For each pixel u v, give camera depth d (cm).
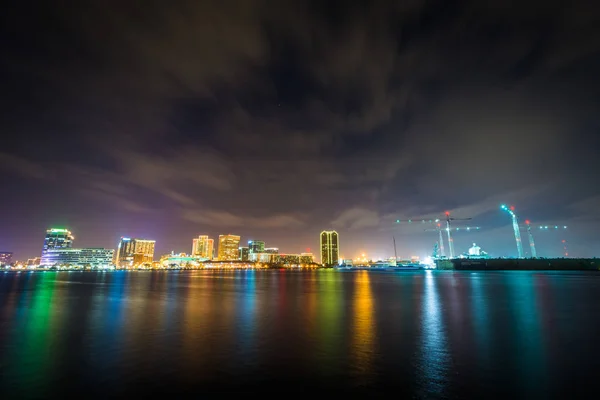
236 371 1443
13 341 2033
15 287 7850
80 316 3017
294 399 1153
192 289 6838
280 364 1527
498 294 4812
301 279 12519
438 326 2395
